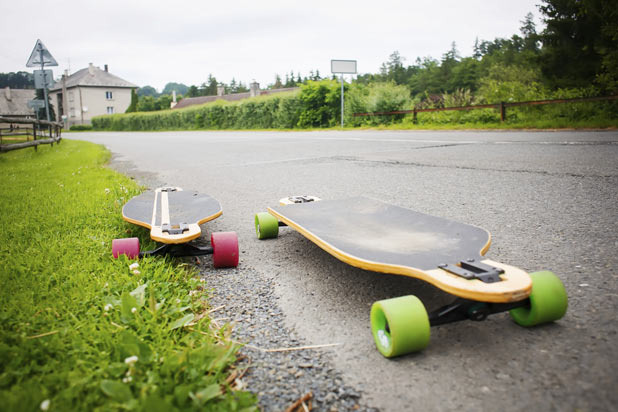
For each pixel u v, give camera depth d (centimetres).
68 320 199
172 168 862
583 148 742
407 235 238
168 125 3941
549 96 1456
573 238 307
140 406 137
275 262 304
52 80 1661
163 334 190
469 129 1443
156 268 271
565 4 1506
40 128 1590
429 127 1638
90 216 416
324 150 1054
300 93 2394
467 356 175
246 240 360
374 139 1296
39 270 268
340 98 2264
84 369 162
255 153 1091
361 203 327
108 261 284
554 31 1569
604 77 1334
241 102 2909
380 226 260
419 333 170
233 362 179
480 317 181
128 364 160
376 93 2031
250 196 535
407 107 1977
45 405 135
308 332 204
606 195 417
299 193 536
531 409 143
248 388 162
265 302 238
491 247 300
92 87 7706
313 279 269
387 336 176
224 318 221
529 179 520
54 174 763
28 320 199
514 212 385
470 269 187
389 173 643
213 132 2803
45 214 428
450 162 707
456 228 246
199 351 172
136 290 223
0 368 163
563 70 1597
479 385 157
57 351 174
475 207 412
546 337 185
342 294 245
